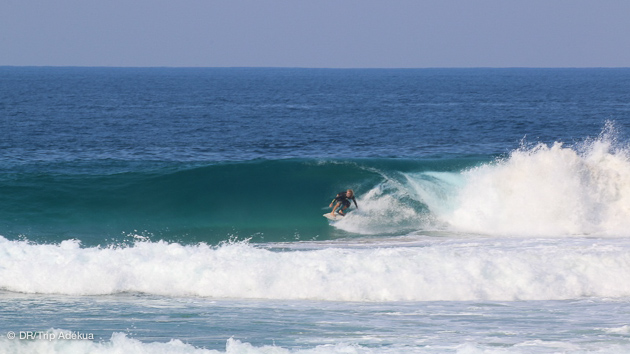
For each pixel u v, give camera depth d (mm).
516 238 60156
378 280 42438
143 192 74125
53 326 34094
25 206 69250
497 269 43906
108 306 38719
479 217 67500
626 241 58094
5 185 73125
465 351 29578
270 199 74750
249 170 77188
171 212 71875
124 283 42438
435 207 70312
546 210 67250
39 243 58656
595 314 37438
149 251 46031
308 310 38250
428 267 44094
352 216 69875
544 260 45969
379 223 68312
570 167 70125
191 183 76500
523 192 69125
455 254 47469
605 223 65938
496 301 40719
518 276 43250
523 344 31172
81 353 29641
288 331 33781
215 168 78188
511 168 71875
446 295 41562
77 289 41750
